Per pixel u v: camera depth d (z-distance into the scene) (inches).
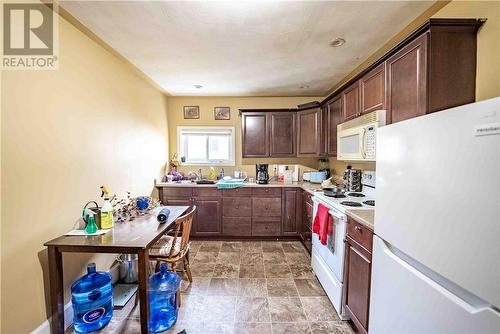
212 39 79.0
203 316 71.2
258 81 124.0
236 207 135.6
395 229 44.0
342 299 69.7
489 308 28.0
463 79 50.8
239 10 63.1
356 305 61.4
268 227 136.1
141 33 74.7
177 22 68.7
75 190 70.8
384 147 47.7
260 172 143.2
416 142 38.4
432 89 50.4
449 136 31.9
